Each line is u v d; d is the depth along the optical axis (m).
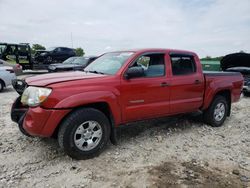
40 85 3.53
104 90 3.80
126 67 4.12
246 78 9.73
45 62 21.09
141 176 3.32
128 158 3.86
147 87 4.29
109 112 3.97
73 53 23.05
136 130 5.19
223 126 5.78
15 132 4.81
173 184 3.14
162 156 3.97
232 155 4.10
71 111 3.62
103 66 4.54
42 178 3.21
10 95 9.22
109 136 4.02
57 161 3.68
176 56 4.88
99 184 3.12
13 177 3.20
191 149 4.30
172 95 4.70
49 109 3.42
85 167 3.53
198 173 3.44
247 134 5.22
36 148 4.09
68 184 3.10
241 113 7.14
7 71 10.12
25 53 17.92
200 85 5.18
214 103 5.54
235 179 3.31
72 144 3.58
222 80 5.64
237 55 10.05
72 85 3.58
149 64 4.49
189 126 5.61
